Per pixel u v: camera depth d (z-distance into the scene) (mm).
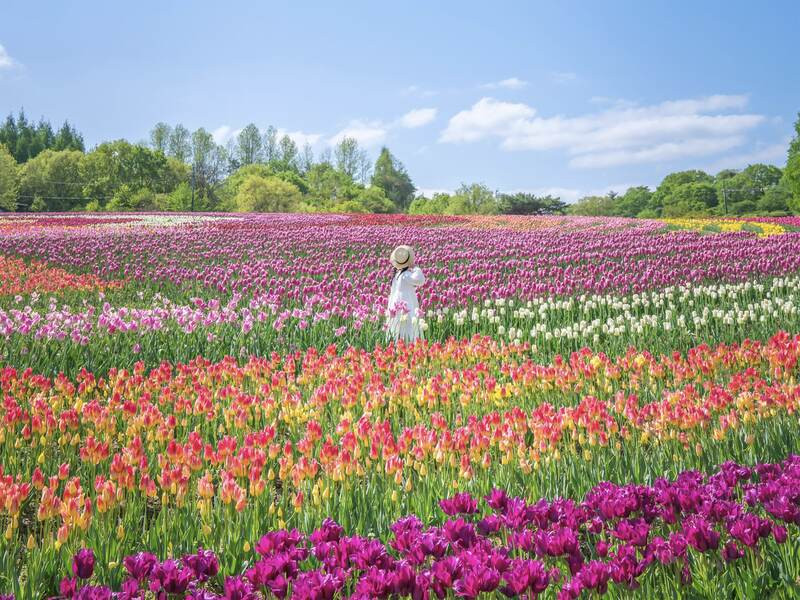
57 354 10078
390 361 9992
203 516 4703
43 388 7945
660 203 143625
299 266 21641
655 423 6492
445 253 24359
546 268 20953
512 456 5828
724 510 4121
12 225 43719
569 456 6074
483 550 3615
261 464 5172
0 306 16062
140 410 7156
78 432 6918
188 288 19359
